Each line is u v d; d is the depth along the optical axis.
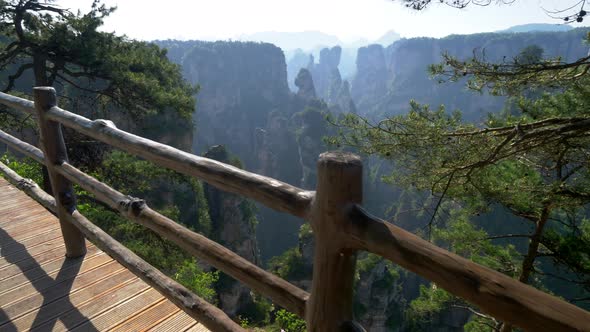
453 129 4.40
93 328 2.00
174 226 1.59
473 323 7.98
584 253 5.17
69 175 2.24
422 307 8.77
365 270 27.58
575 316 0.57
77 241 2.61
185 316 2.11
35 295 2.24
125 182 9.77
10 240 2.83
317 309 1.05
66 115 2.14
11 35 9.99
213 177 1.30
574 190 4.27
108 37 9.89
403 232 0.81
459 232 6.15
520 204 4.64
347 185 0.89
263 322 19.94
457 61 4.32
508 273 6.13
